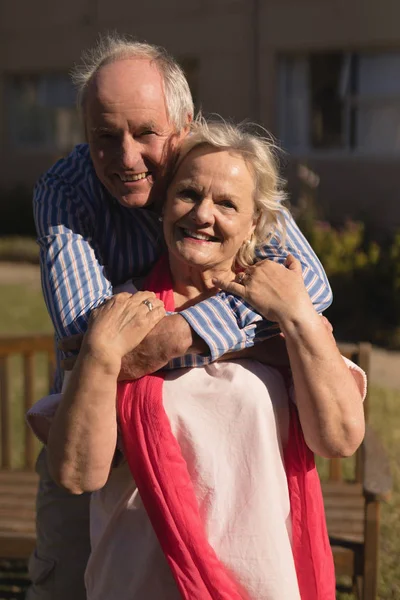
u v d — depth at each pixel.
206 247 1.90
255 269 1.91
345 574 2.99
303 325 1.83
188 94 2.03
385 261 8.22
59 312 1.94
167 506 1.78
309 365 1.82
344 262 8.51
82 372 1.75
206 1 13.52
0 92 15.26
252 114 13.41
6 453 4.02
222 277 2.01
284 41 13.07
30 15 14.87
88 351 1.76
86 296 1.95
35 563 2.43
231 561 1.81
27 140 15.38
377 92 12.70
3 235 14.56
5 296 9.66
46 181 2.16
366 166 12.81
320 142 13.14
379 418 5.68
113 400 1.77
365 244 9.27
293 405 1.94
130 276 2.15
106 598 1.89
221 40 13.50
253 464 1.83
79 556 2.34
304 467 1.91
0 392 4.00
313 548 1.89
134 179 1.99
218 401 1.85
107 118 1.94
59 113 15.08
